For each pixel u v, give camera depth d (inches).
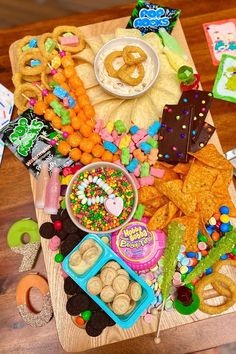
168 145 23.0
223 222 22.3
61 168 23.5
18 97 24.6
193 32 27.4
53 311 22.5
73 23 27.9
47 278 23.5
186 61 24.7
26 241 24.7
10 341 23.3
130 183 22.7
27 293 23.8
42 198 22.8
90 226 22.0
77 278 20.5
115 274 20.3
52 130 24.0
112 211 21.9
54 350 23.1
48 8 27.5
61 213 22.6
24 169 25.3
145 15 25.6
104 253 20.8
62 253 21.8
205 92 24.1
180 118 23.2
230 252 22.2
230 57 26.7
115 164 22.7
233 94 26.0
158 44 24.8
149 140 23.3
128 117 23.9
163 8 25.6
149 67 24.2
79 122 23.3
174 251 20.6
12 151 24.0
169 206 22.0
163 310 21.6
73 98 24.0
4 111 25.5
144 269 21.9
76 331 21.6
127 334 21.6
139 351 22.5
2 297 23.9
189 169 22.5
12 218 25.0
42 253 24.3
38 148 23.8
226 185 22.4
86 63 25.0
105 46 24.1
